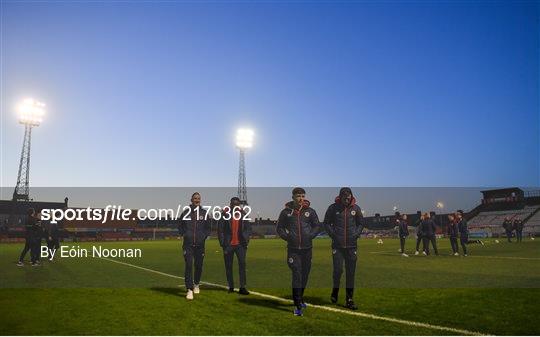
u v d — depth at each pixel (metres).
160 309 6.83
